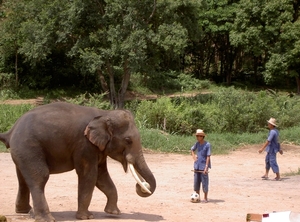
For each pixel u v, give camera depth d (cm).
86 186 896
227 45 5112
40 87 4288
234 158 1984
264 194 1266
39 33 3491
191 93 4716
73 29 3503
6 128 2284
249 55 5506
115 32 3341
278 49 4284
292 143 2344
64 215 948
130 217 949
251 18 4319
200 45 5322
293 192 1298
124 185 1355
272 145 1490
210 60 5528
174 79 5038
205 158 1163
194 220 948
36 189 858
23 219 896
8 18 3975
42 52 3531
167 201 1152
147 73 3653
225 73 5366
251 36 4281
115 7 3328
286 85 5181
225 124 2609
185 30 3422
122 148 912
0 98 3981
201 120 2562
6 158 1781
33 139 866
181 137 2267
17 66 4266
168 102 2622
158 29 3406
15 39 4009
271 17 4206
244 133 2500
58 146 877
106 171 961
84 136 891
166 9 3447
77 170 896
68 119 891
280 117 2680
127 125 916
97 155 907
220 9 4697
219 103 2847
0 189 1248
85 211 908
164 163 1802
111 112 926
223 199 1195
